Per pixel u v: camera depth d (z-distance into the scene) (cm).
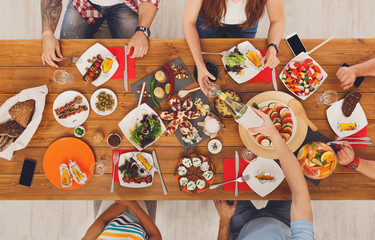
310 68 153
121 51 159
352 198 154
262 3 165
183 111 153
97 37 217
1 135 149
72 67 159
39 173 157
